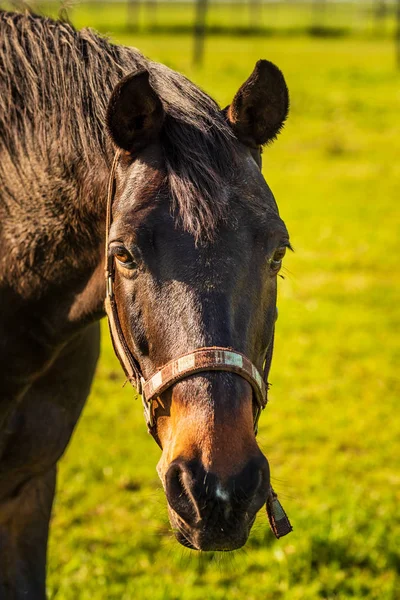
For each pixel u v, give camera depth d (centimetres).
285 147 1920
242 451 249
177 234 266
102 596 496
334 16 8906
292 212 1395
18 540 399
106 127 285
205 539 247
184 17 7494
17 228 339
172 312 263
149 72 303
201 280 262
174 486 250
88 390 399
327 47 4475
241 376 261
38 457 379
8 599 387
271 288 282
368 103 2489
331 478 645
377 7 7350
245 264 268
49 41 343
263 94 296
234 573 525
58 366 372
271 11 10169
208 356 257
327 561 532
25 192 337
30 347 354
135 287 273
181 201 268
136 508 598
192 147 278
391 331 942
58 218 330
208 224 265
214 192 270
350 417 747
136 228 269
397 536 550
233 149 285
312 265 1148
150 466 655
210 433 250
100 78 322
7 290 348
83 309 338
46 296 344
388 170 1716
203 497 242
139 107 281
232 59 3506
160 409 275
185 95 300
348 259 1171
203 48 4012
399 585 510
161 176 276
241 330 264
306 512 579
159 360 268
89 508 596
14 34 348
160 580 512
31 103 336
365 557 533
